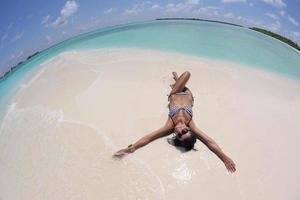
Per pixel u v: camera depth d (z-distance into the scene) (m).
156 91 3.38
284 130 2.96
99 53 4.53
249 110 3.20
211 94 3.40
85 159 2.54
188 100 2.78
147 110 3.06
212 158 2.50
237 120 3.00
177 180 2.32
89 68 4.02
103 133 2.80
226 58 4.48
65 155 2.61
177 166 2.41
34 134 2.91
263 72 4.18
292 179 2.42
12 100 3.58
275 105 3.36
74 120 3.00
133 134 2.77
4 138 2.96
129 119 2.96
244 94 3.49
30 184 2.42
